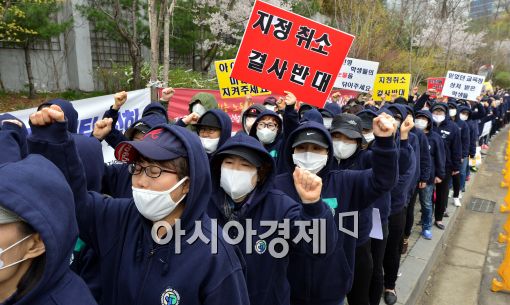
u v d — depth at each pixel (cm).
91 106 466
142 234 160
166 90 459
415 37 1619
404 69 1639
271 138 398
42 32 1010
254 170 212
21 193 105
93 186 223
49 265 110
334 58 371
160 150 144
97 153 227
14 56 1311
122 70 1264
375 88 927
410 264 461
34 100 1203
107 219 168
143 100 534
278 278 217
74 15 1347
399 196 369
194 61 1642
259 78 381
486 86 1922
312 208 183
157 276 149
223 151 212
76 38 1407
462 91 945
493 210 750
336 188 264
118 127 506
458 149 591
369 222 292
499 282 450
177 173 150
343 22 1326
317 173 263
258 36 377
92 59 1472
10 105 1109
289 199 222
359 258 296
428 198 539
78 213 162
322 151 256
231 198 226
